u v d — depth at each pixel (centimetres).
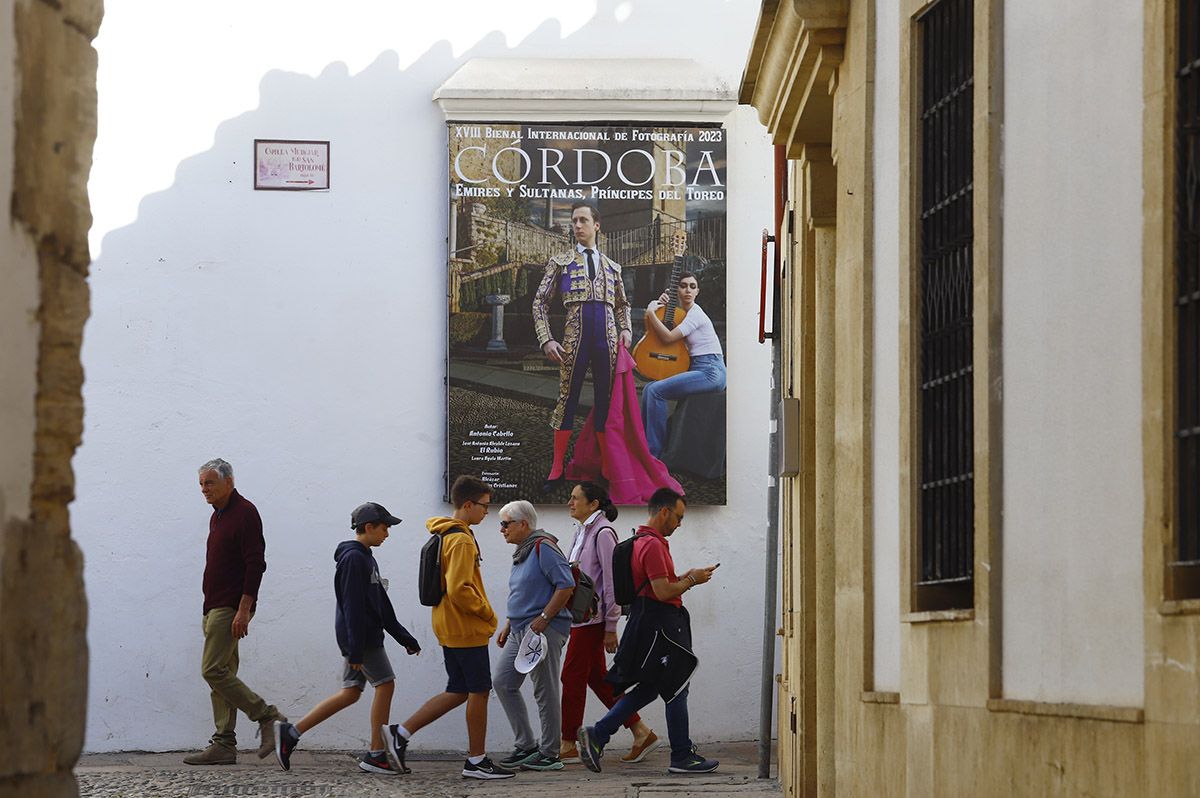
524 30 1438
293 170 1417
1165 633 411
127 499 1388
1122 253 446
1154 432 422
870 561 682
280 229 1415
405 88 1428
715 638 1410
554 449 1412
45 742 377
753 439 1425
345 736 1384
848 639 709
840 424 729
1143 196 432
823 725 826
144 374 1397
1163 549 415
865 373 686
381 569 1400
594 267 1421
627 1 1441
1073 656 475
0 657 356
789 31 768
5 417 361
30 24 371
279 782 1149
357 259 1418
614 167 1427
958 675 563
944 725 575
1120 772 434
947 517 600
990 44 545
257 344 1408
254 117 1420
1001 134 542
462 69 1422
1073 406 479
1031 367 512
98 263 1397
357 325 1415
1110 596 450
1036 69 512
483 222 1420
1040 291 506
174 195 1409
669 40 1443
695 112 1426
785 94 825
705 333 1425
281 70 1423
